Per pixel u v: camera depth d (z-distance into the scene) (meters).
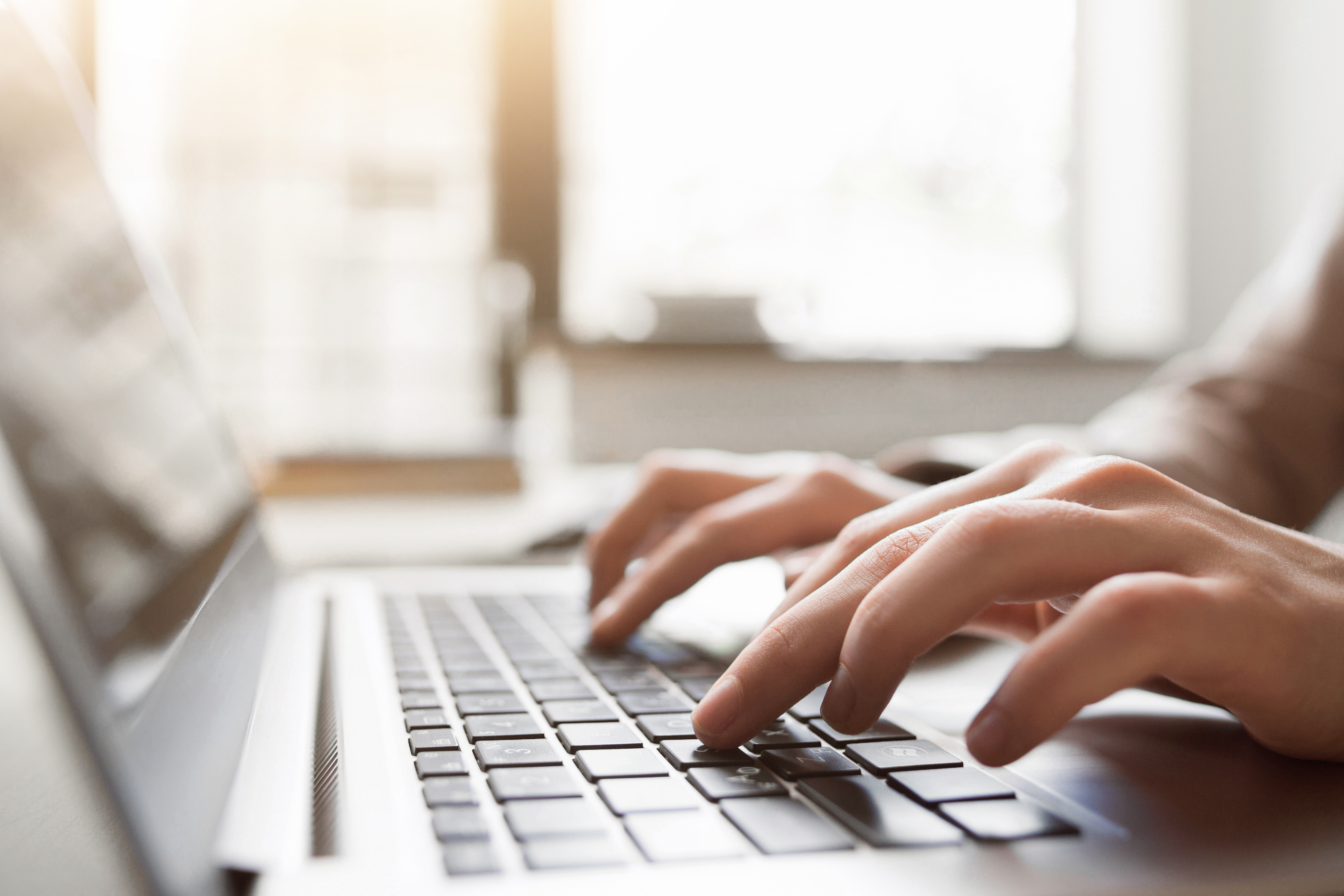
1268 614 0.24
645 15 1.77
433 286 1.67
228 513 0.37
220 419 0.46
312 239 1.62
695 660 0.38
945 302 1.94
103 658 0.15
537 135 1.68
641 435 1.69
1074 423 1.89
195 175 1.57
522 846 0.19
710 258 1.82
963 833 0.19
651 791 0.22
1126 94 1.99
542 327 1.69
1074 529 0.25
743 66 1.82
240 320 1.60
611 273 1.78
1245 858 0.19
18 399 0.16
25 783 0.26
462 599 0.52
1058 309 1.99
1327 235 0.67
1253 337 0.68
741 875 0.18
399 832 0.19
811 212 1.86
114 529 0.19
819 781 0.22
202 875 0.16
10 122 0.23
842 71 1.86
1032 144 1.96
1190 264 1.98
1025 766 0.24
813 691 0.26
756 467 0.54
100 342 0.25
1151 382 1.92
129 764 0.14
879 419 1.80
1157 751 0.26
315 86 1.62
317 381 1.64
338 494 1.10
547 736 0.26
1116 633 0.22
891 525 0.32
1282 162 1.94
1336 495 0.64
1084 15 1.96
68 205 0.27
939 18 1.90
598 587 0.49
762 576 0.61
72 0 1.42
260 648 0.33
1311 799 0.22
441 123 1.66
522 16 1.67
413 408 1.67
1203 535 0.26
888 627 0.25
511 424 1.64
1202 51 1.97
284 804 0.20
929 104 1.90
